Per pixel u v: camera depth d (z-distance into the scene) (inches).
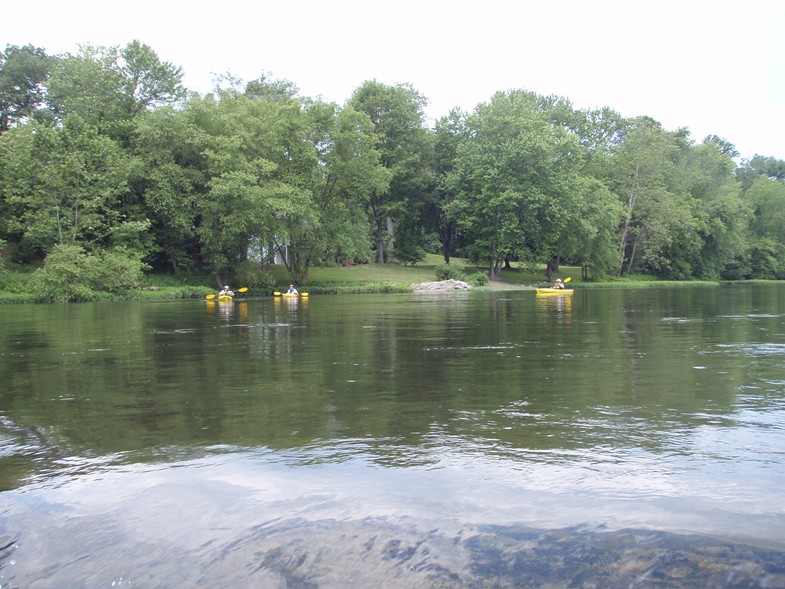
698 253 2790.4
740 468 175.5
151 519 148.2
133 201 1708.9
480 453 192.5
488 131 2167.8
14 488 170.1
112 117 1723.7
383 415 247.1
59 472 182.5
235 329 653.3
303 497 157.6
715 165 2854.3
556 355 422.6
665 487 160.7
